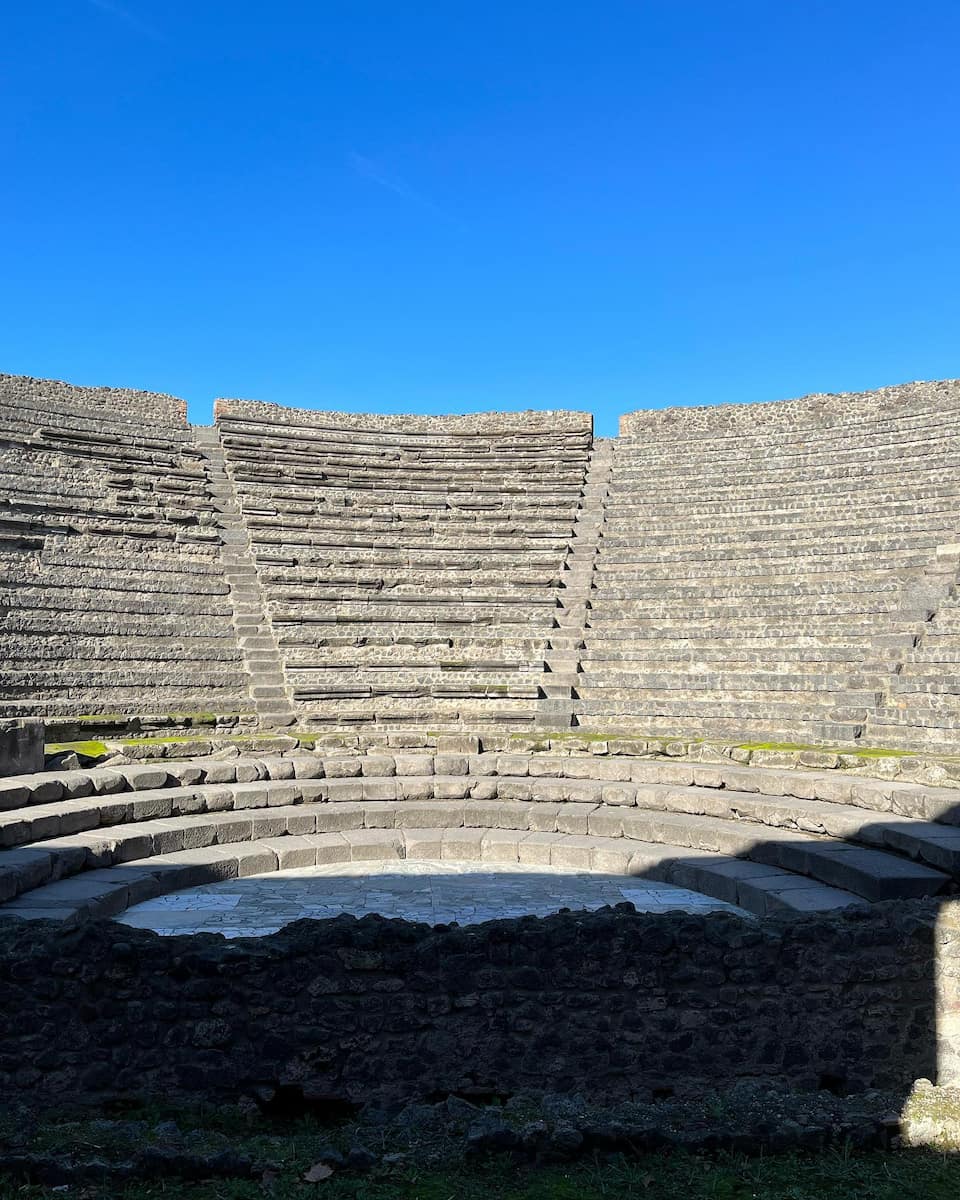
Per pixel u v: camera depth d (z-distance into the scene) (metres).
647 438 30.00
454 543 24.94
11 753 13.92
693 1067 7.01
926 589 18.70
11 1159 5.28
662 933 7.12
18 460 23.77
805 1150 5.63
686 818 13.66
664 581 22.70
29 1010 6.66
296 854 12.77
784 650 18.64
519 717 18.97
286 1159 5.49
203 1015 6.77
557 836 13.68
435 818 14.40
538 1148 5.52
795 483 25.22
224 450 27.97
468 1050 6.91
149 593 21.38
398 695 19.70
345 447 29.34
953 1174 5.38
